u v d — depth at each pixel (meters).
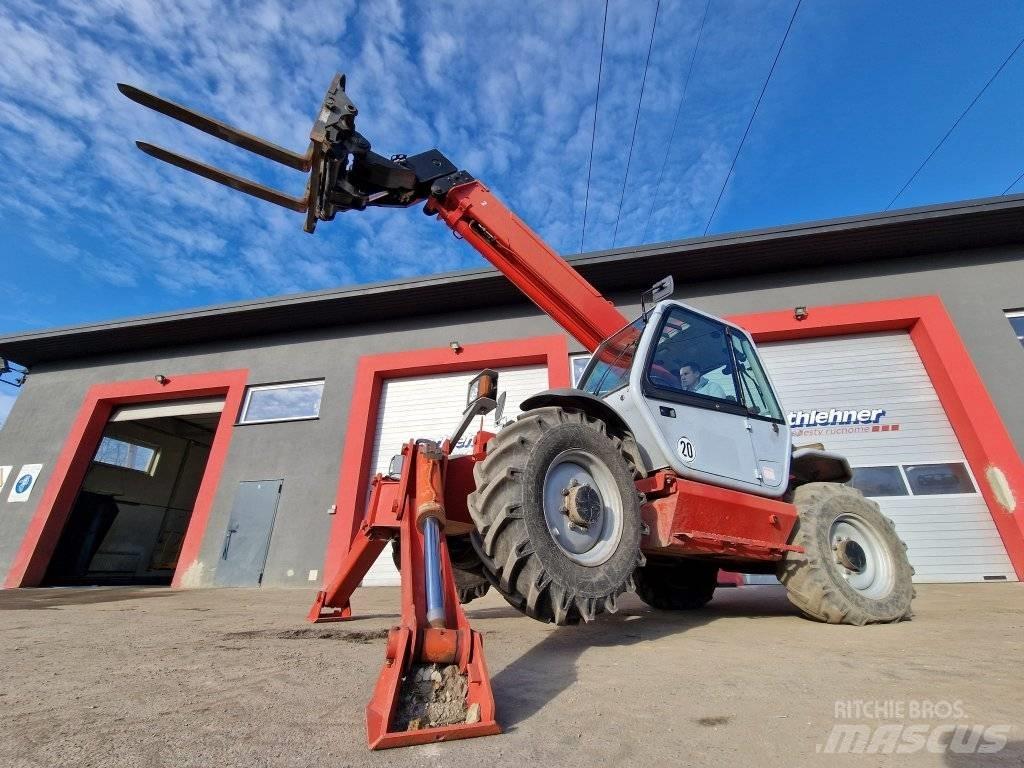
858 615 2.76
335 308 9.19
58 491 9.47
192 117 2.64
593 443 2.36
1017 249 7.46
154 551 13.12
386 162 3.29
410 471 1.79
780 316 7.73
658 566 3.88
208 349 10.17
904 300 7.43
